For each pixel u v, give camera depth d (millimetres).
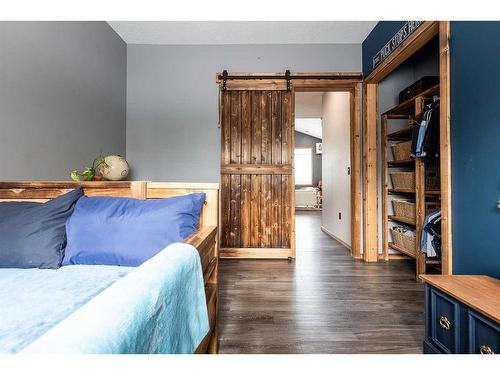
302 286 2553
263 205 3611
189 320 936
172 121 3658
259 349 1587
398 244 3318
